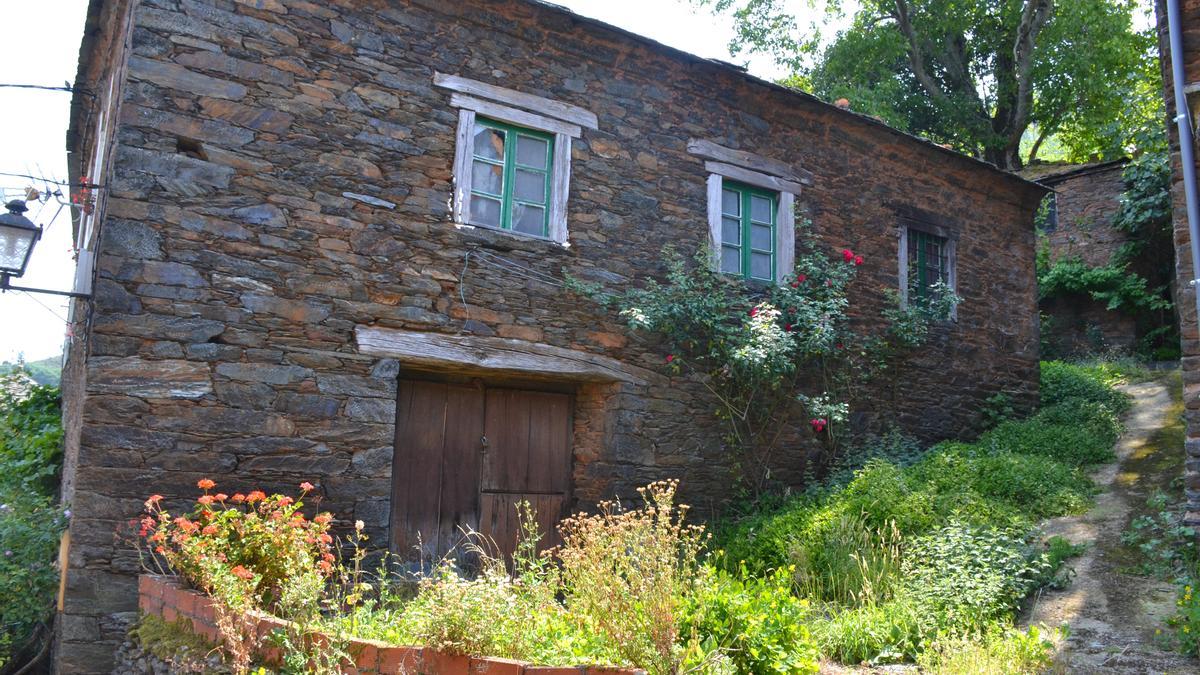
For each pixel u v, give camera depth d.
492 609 3.52
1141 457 8.88
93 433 5.51
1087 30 17.95
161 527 4.89
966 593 5.69
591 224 7.77
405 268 6.78
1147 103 17.02
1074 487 8.04
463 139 7.15
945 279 10.68
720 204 8.59
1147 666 4.83
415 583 6.34
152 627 4.60
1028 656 4.95
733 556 7.13
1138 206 15.49
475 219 7.27
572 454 8.00
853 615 5.60
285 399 6.18
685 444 8.09
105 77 8.02
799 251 9.17
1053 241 17.42
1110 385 12.15
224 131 6.16
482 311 7.09
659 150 8.28
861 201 9.80
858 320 9.53
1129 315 16.11
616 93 8.07
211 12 6.20
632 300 7.74
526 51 7.59
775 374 8.40
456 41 7.24
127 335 5.69
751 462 8.50
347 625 4.07
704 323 7.98
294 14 6.52
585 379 7.71
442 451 7.21
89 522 5.43
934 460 8.68
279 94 6.40
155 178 5.89
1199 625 4.99
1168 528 6.43
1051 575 6.25
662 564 4.00
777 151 9.16
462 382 7.41
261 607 4.37
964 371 10.59
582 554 4.31
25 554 5.97
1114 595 5.86
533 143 7.66
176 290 5.88
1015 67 18.64
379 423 6.53
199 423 5.85
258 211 6.23
